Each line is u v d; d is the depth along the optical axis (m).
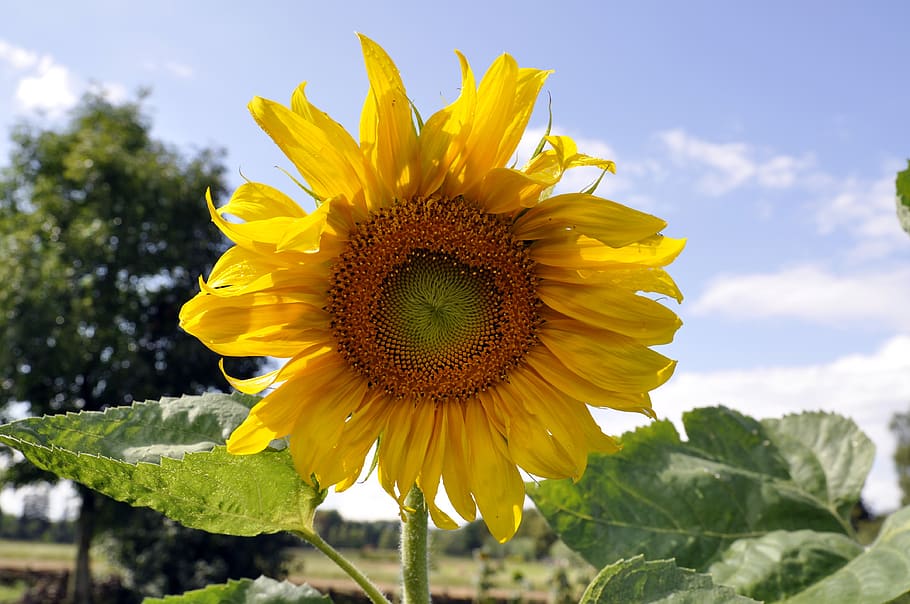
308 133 0.35
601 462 0.56
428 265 0.39
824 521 0.55
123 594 4.64
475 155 0.37
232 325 0.36
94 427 0.37
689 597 0.36
